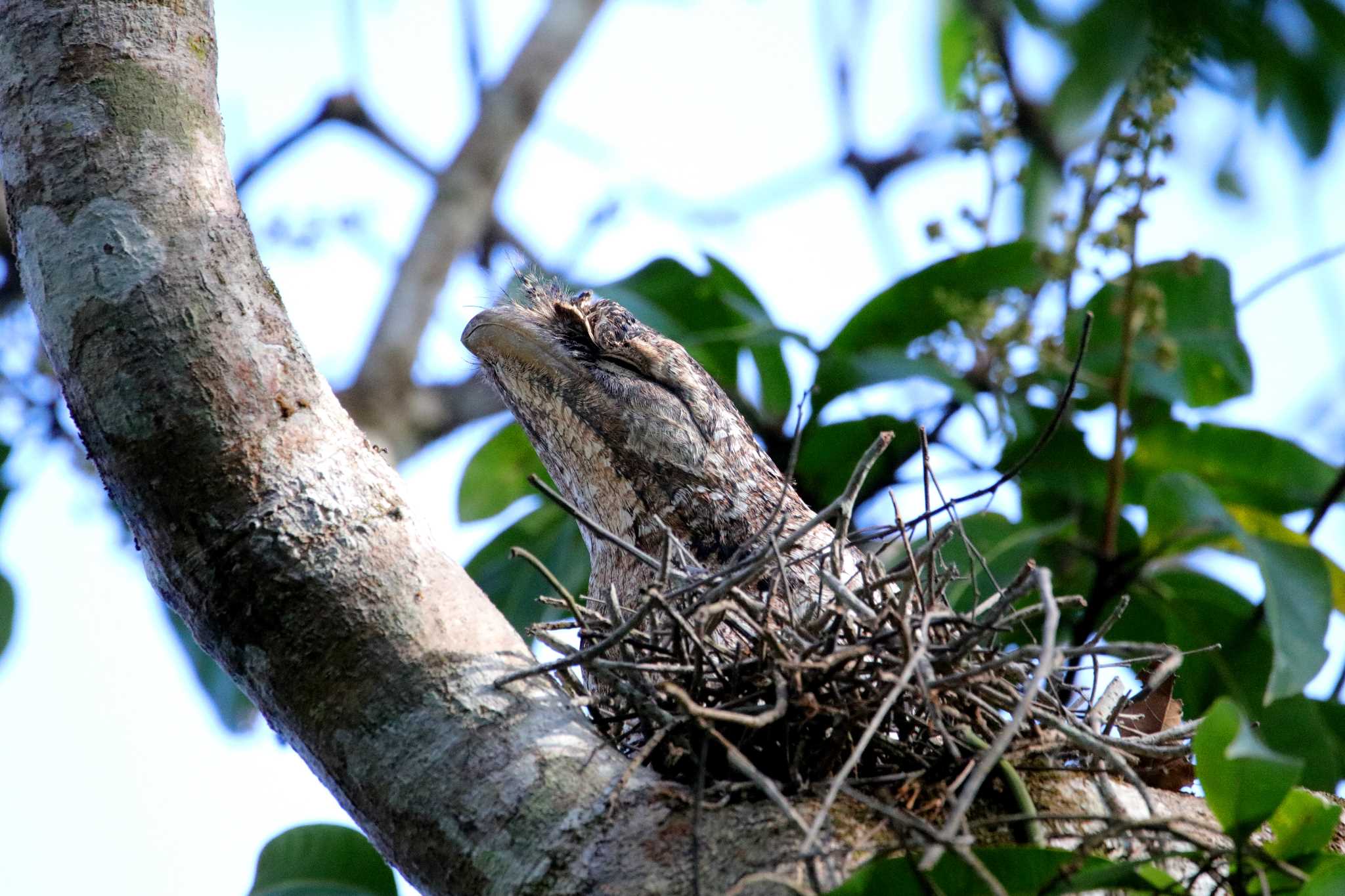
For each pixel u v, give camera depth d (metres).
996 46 13.08
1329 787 10.80
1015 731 5.64
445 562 7.41
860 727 6.73
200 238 7.41
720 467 10.08
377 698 6.91
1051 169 13.86
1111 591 11.00
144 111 7.68
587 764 6.77
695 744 6.79
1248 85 11.22
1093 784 7.01
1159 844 6.75
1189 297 11.48
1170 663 6.27
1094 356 11.32
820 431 11.41
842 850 5.97
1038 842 6.45
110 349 7.15
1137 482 11.59
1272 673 9.61
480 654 7.08
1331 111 11.30
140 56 7.82
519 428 12.21
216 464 7.06
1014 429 11.43
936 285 11.37
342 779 6.93
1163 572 11.15
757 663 6.93
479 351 10.49
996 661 6.45
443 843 6.66
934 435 11.48
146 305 7.19
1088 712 7.45
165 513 7.05
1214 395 11.66
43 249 7.42
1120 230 10.02
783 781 6.79
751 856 6.36
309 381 7.45
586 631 7.71
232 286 7.37
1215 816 6.41
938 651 6.69
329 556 7.05
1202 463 11.55
